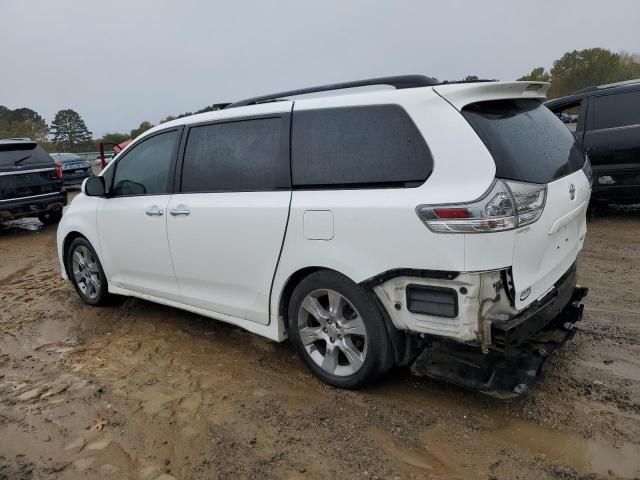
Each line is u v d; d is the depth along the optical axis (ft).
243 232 11.31
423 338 9.79
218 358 12.67
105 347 13.78
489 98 9.39
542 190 8.98
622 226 23.30
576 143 11.60
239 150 11.70
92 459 8.97
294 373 11.62
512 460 8.38
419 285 9.00
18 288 20.16
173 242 12.99
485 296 8.54
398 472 8.25
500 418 9.48
